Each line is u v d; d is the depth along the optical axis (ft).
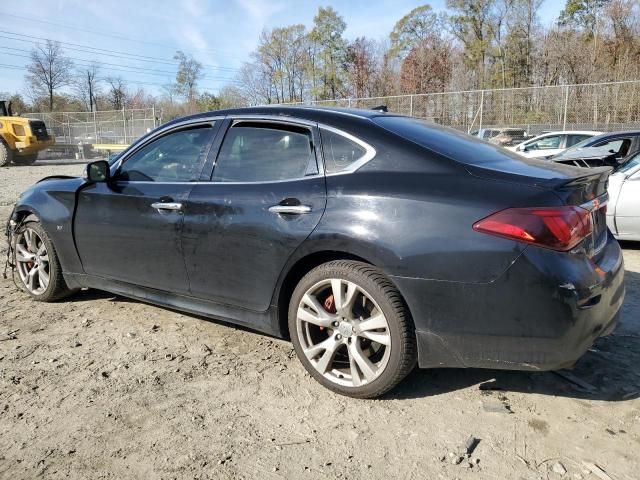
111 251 12.39
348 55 179.22
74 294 14.90
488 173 8.54
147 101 224.33
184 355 11.10
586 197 8.68
